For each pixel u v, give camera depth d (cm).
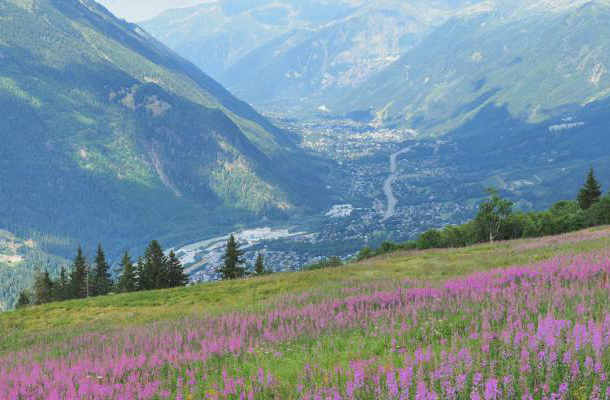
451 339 1388
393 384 1021
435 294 2189
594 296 1586
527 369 1028
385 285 2903
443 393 991
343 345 1612
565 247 3662
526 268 2328
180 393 1309
